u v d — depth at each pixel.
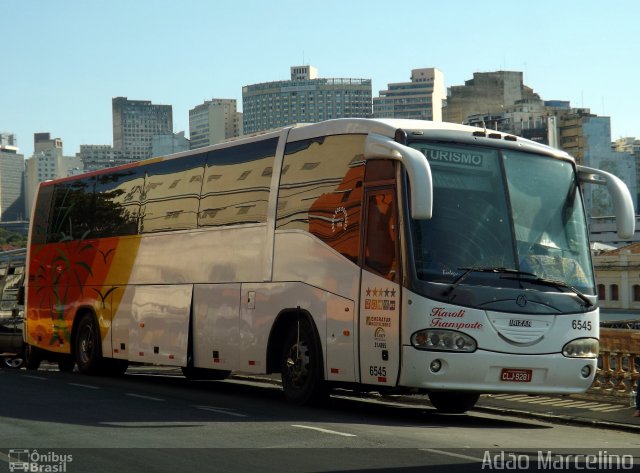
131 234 22.61
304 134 17.05
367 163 15.25
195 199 20.16
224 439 12.34
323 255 16.00
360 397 19.98
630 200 15.28
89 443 12.02
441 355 14.08
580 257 15.37
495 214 14.84
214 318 18.97
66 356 26.34
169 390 20.48
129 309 22.36
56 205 26.58
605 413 16.50
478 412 17.58
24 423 14.01
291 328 16.78
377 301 14.70
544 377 14.66
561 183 15.57
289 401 16.66
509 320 14.45
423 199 13.57
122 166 23.69
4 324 29.45
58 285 26.03
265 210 17.70
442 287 14.20
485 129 15.46
